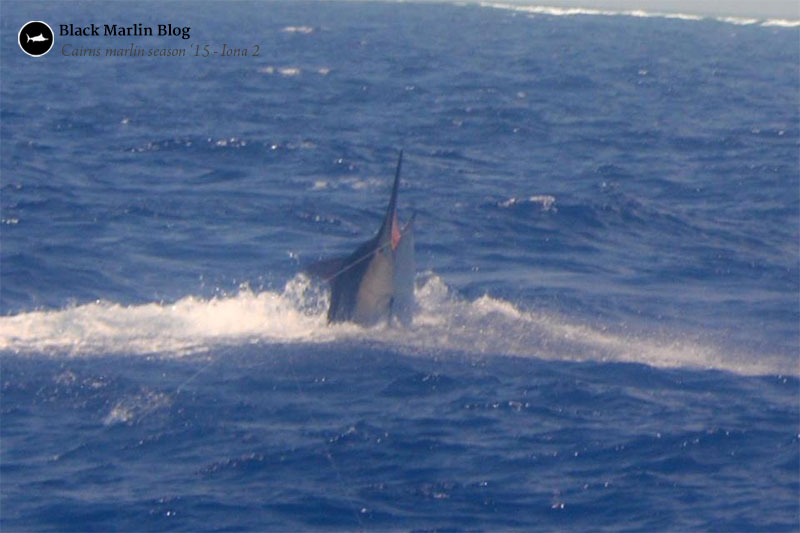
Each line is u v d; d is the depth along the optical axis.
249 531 21.41
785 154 77.81
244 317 34.50
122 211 50.34
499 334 34.16
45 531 21.34
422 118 92.69
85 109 89.56
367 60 153.50
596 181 63.75
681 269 44.69
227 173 62.38
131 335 32.50
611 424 26.91
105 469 23.97
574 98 114.19
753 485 23.73
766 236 51.41
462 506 22.59
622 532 21.56
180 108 93.69
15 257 41.50
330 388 28.91
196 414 26.88
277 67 138.62
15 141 69.75
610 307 38.47
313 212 51.88
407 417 27.05
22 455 24.53
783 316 38.47
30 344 31.31
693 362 32.50
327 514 22.14
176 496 22.66
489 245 47.31
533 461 24.73
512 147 78.00
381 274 33.06
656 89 128.25
